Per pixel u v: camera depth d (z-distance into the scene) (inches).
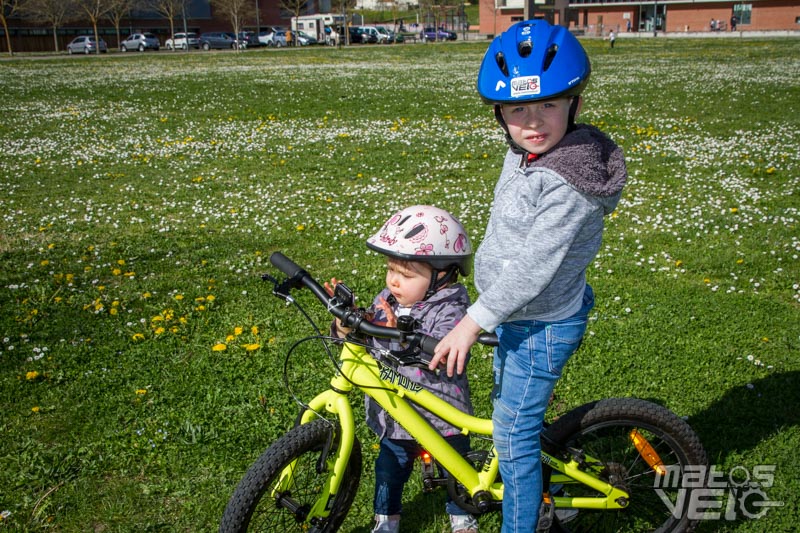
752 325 198.7
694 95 746.8
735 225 291.3
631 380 170.2
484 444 144.5
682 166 411.5
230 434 152.1
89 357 188.2
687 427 113.1
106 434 153.0
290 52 1941.4
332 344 189.3
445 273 106.3
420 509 131.6
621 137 514.9
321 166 436.8
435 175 404.8
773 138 493.0
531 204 91.4
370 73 1134.4
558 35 91.4
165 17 2874.0
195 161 460.8
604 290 223.9
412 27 3203.7
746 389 165.2
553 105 91.3
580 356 181.2
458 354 90.6
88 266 256.2
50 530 126.9
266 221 314.8
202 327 205.6
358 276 244.5
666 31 2891.2
